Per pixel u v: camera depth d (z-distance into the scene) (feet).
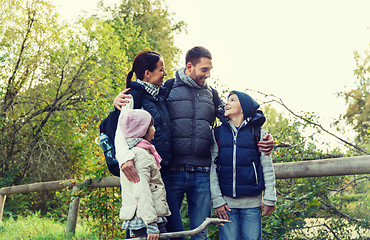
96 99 20.61
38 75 53.06
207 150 10.92
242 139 10.39
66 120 50.19
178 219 10.20
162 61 10.47
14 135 51.78
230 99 10.86
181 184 10.78
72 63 52.26
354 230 14.06
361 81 62.39
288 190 14.51
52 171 50.88
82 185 19.27
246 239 10.27
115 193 19.30
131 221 8.59
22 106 52.80
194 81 11.24
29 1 51.47
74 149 49.80
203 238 11.02
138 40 72.08
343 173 11.16
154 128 9.90
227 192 10.40
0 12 49.75
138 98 10.05
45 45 53.21
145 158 8.67
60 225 29.22
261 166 10.46
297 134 16.05
